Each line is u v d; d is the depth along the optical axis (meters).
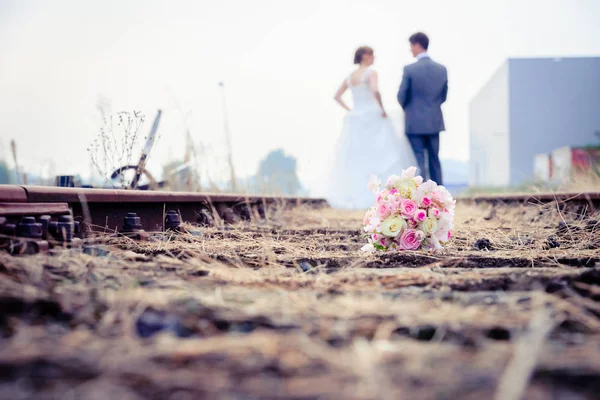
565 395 1.12
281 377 1.20
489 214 7.07
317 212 8.34
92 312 1.58
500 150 35.03
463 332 1.46
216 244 3.51
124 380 1.17
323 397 1.11
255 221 6.58
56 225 2.66
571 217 5.33
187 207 5.02
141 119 5.30
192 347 1.34
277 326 1.51
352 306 1.68
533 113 32.38
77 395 1.10
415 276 2.26
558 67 32.25
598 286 1.91
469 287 2.03
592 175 8.76
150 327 1.47
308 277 2.31
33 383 1.15
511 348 1.34
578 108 32.22
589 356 1.28
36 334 1.40
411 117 8.90
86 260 2.31
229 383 1.17
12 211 2.59
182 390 1.14
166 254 2.90
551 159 24.78
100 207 3.51
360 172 9.68
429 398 1.09
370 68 9.73
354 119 9.77
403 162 9.61
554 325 1.52
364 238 4.30
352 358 1.28
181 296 1.76
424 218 3.43
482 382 1.16
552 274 2.14
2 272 1.96
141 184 7.20
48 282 1.88
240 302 1.73
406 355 1.29
